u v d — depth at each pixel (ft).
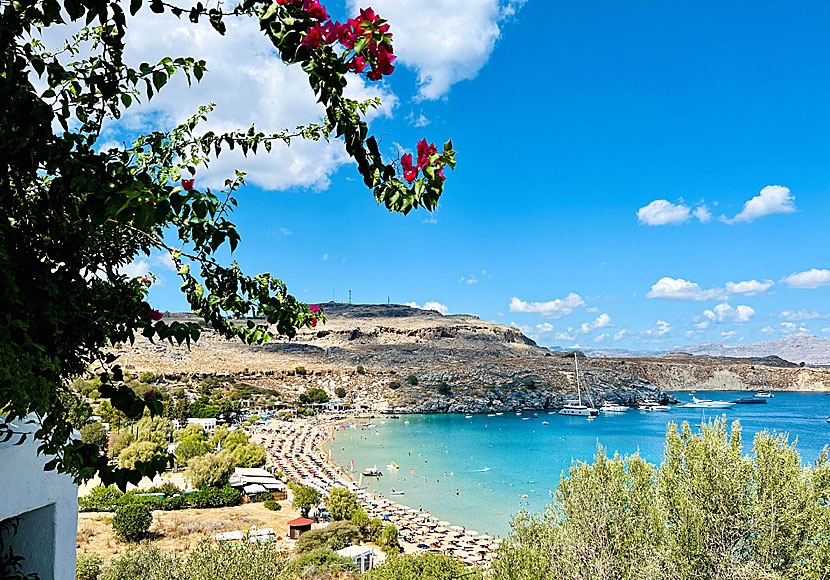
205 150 14.10
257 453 223.92
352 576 93.15
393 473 260.42
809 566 45.70
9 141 8.52
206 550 53.93
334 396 589.73
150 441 183.73
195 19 9.77
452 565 84.64
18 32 9.24
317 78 8.71
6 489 18.31
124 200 7.95
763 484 49.70
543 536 60.23
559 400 614.34
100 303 11.96
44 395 10.17
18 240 10.63
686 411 602.03
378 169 9.47
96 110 10.72
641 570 51.16
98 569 76.23
